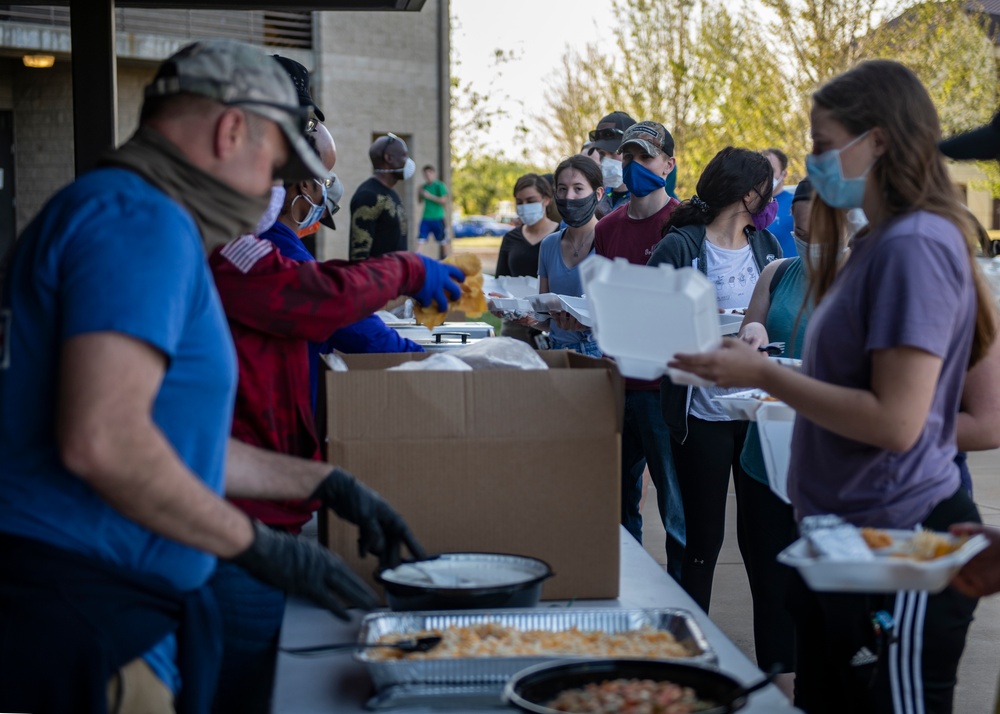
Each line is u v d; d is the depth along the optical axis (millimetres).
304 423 2225
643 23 19531
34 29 13523
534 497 2084
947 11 15461
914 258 1729
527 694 1433
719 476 3578
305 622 1991
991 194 15383
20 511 1461
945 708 1900
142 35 14484
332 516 2088
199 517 1438
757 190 3637
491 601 1834
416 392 2061
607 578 2104
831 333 1849
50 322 1437
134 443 1350
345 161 16688
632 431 4188
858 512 1852
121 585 1496
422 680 1568
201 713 1614
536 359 2396
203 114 1558
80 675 1451
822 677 2014
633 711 1381
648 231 4414
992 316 1940
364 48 16641
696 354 1772
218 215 1592
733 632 4188
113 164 1545
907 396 1711
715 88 18781
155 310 1380
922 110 1821
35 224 1503
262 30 16047
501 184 39562
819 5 16328
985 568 1669
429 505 2064
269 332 2121
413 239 17406
